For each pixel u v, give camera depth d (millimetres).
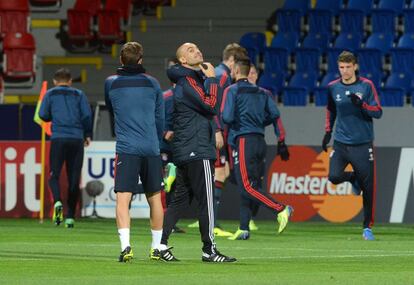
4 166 60594
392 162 58625
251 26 83375
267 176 59156
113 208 60469
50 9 85438
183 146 32469
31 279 27375
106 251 37750
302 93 73188
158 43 82562
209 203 32500
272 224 56688
